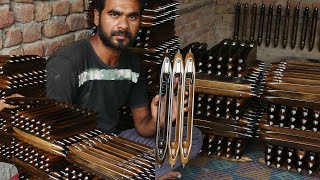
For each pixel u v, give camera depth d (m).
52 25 2.57
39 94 2.01
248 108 3.05
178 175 2.54
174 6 2.97
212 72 2.82
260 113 3.13
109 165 1.50
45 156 1.75
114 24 1.97
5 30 2.26
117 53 2.11
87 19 2.86
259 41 5.16
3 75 1.91
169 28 2.99
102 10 1.98
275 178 2.74
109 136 1.75
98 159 1.53
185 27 4.50
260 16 5.07
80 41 2.12
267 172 2.82
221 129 2.89
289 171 2.83
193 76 1.67
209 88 2.81
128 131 2.38
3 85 1.89
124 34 1.99
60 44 2.66
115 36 1.99
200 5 4.77
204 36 5.11
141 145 1.70
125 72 2.22
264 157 2.98
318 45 4.98
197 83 2.83
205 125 2.92
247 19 5.22
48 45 2.57
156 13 2.59
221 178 2.70
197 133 2.41
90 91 2.12
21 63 1.98
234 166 2.88
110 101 2.21
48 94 1.96
